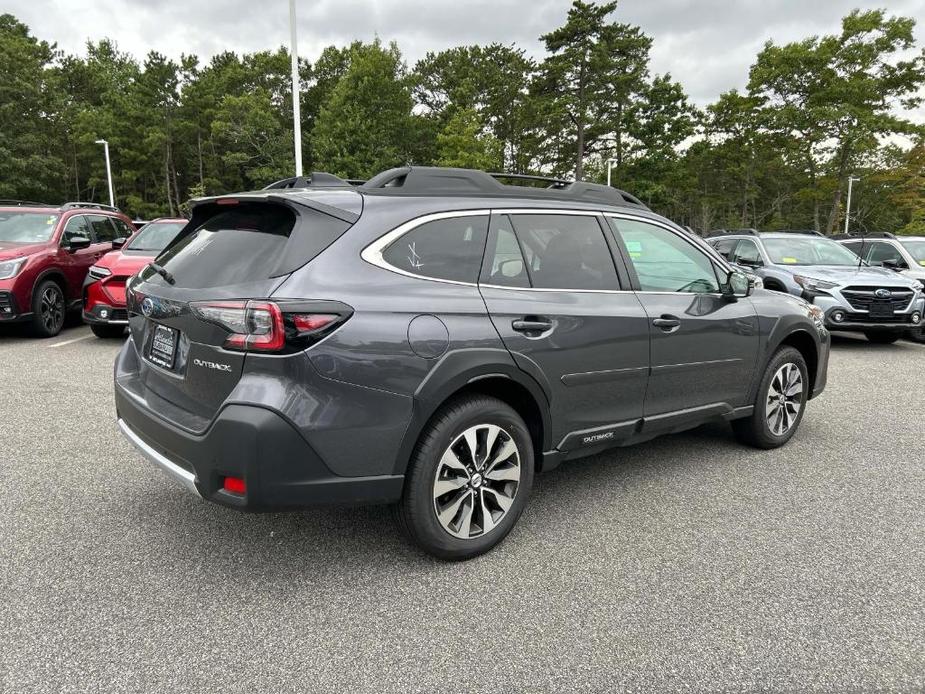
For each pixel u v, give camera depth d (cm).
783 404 461
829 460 443
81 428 481
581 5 4897
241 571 287
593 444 347
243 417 239
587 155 5559
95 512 343
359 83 4353
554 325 314
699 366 391
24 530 321
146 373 309
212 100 5734
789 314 449
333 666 223
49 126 5803
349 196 284
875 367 794
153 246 891
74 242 922
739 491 387
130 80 5800
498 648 235
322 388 247
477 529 302
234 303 247
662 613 258
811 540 323
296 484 246
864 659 231
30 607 255
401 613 256
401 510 281
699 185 5916
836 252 1041
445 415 283
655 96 4872
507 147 5950
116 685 212
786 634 245
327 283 254
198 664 223
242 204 299
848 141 3881
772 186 5931
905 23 3728
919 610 263
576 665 226
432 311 274
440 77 6209
